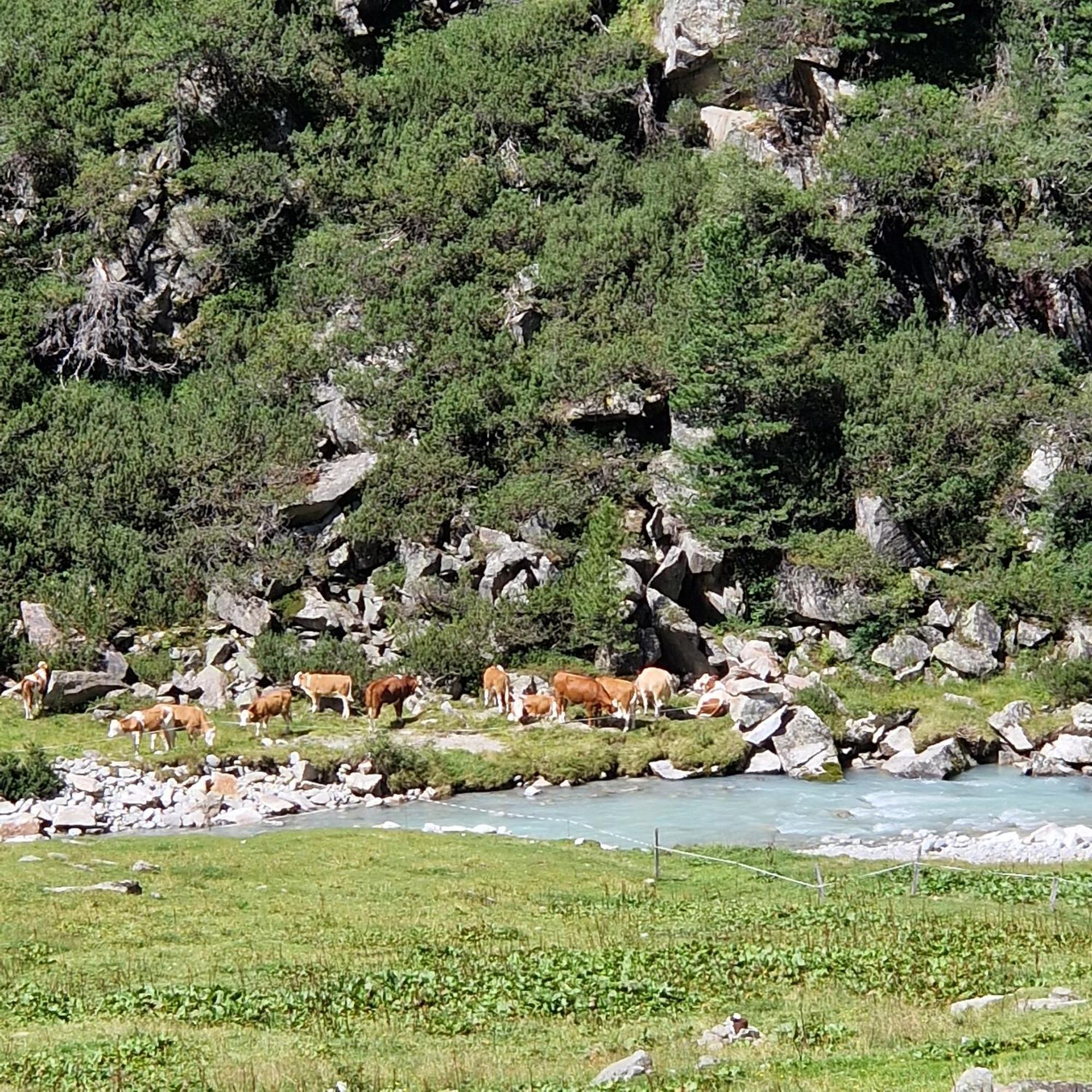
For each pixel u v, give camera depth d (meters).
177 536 161.75
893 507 161.12
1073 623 151.75
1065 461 165.75
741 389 164.00
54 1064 52.69
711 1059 50.28
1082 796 119.25
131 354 189.62
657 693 135.88
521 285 191.25
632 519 162.00
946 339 186.00
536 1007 60.12
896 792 120.88
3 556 153.00
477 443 171.25
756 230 191.75
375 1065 52.03
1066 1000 55.28
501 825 107.75
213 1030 57.38
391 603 154.62
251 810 110.88
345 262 196.50
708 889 85.12
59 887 82.38
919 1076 45.28
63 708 133.88
